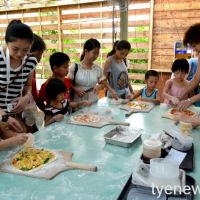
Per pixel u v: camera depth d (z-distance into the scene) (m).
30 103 1.97
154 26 3.94
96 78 2.49
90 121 1.77
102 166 1.15
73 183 1.01
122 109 2.14
